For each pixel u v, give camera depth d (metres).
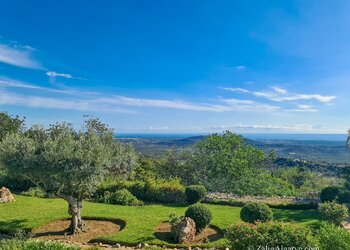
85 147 17.25
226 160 33.50
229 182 32.84
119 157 19.12
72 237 17.44
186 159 36.97
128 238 16.72
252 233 12.00
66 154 16.34
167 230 18.30
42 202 24.83
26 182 30.81
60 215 20.80
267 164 37.06
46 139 17.53
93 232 18.25
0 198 24.25
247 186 31.61
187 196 26.25
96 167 16.83
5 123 40.22
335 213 19.14
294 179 43.78
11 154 16.22
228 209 23.78
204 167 35.12
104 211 22.03
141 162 37.47
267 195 30.97
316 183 40.31
